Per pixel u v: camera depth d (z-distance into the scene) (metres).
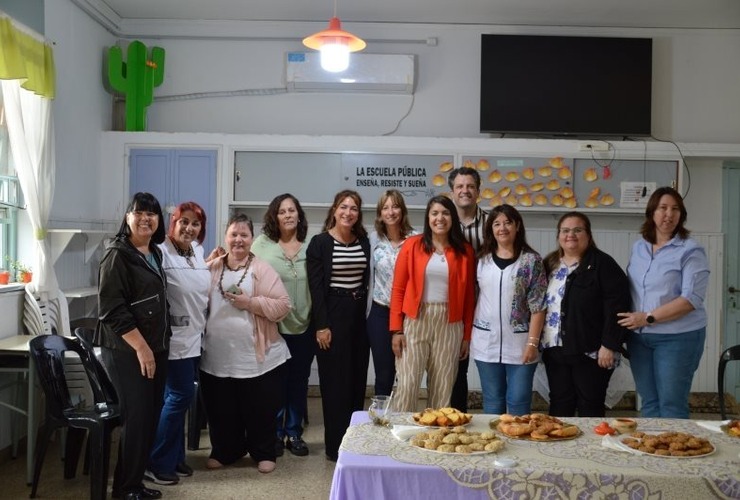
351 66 5.50
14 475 3.67
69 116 4.77
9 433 3.95
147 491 3.24
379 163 5.40
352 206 3.71
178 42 5.62
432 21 5.54
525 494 1.93
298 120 5.65
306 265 3.83
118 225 5.32
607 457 2.07
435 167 5.40
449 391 3.35
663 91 5.59
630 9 5.20
